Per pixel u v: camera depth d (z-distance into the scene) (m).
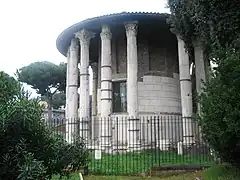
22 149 5.95
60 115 54.44
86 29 25.88
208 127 10.96
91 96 35.00
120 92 26.80
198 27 16.23
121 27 26.12
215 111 10.30
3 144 6.07
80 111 25.23
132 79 23.80
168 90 27.16
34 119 6.40
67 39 28.45
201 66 24.14
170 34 28.17
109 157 19.59
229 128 9.80
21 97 6.49
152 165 15.53
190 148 20.67
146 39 27.53
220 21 13.55
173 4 18.56
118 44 27.64
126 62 27.00
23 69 50.78
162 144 21.34
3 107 6.11
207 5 13.98
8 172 5.92
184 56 24.34
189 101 23.97
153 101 26.25
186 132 22.97
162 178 13.88
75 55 27.78
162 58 27.88
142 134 24.06
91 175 14.45
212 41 14.37
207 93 11.30
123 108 26.31
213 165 13.72
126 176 14.55
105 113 24.20
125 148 22.48
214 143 11.05
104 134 23.41
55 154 7.08
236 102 9.88
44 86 51.69
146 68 26.91
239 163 11.29
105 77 24.62
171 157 19.08
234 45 12.49
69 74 28.28
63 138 7.66
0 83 6.36
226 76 10.38
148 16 24.17
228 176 11.26
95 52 32.69
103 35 24.94
